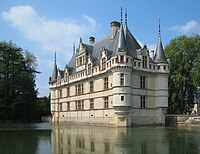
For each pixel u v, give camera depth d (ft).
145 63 176.14
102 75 180.86
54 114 251.80
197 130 133.08
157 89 179.73
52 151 65.41
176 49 216.13
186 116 177.17
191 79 210.59
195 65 199.52
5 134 115.65
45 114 344.69
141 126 168.96
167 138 93.86
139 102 170.50
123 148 69.67
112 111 168.66
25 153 62.59
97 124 185.26
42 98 362.94
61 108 242.99
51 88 257.96
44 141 87.20
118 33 185.47
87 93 199.41
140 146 73.20
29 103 240.53
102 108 180.24
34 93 256.52
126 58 161.68
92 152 63.36
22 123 233.96
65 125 199.62
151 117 175.52
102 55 180.65
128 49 174.91
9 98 230.68
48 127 172.35
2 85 229.45
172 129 141.90
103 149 68.13
